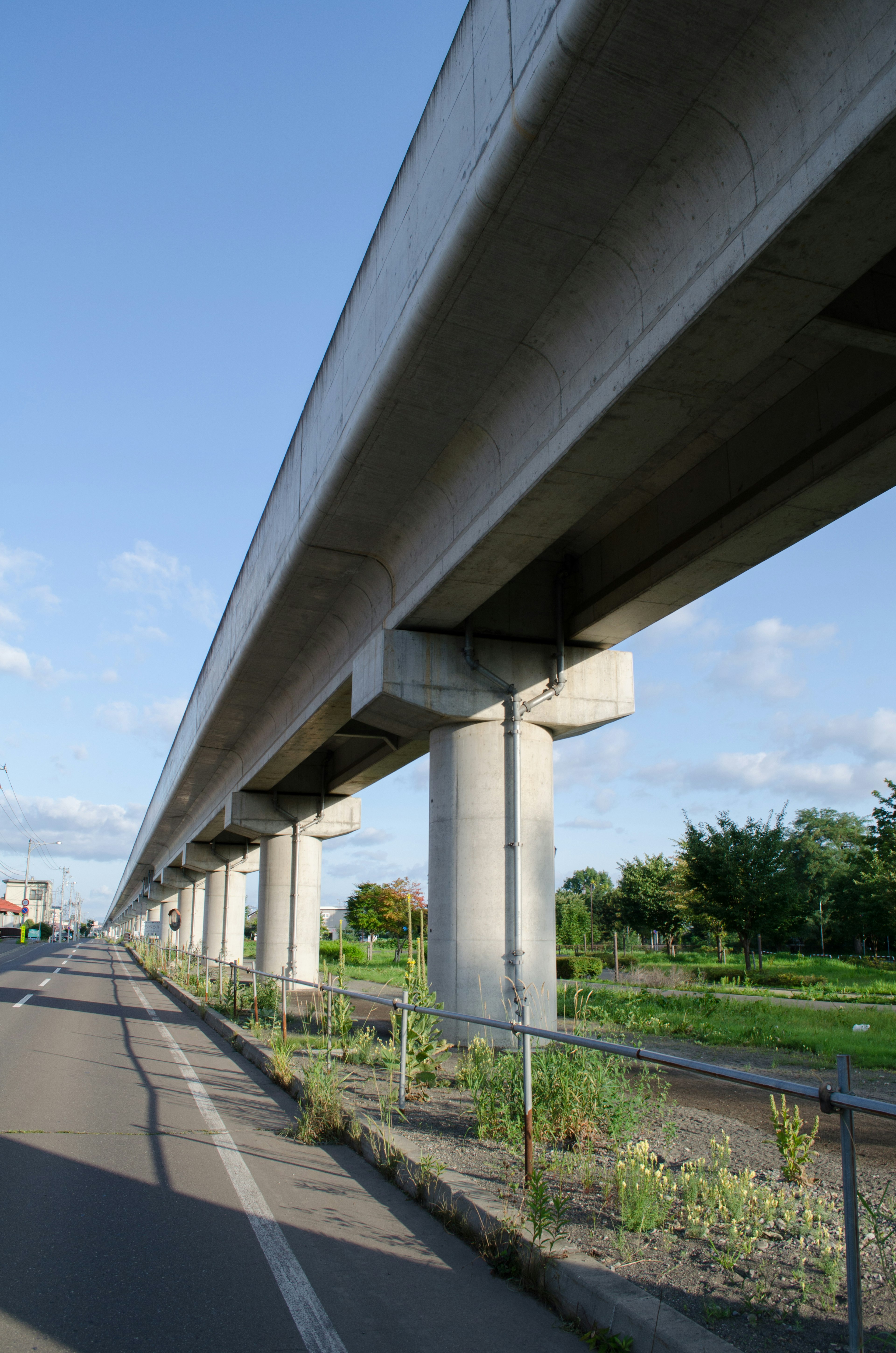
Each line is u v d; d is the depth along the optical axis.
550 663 15.08
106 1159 7.14
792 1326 3.78
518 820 14.02
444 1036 13.66
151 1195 6.17
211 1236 5.33
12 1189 6.32
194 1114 8.90
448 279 8.42
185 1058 13.04
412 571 13.77
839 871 59.12
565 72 6.31
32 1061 12.25
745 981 30.45
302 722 22.00
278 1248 5.13
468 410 10.56
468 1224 5.30
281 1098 9.95
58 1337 3.97
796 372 9.68
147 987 29.25
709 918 33.78
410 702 14.30
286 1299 4.42
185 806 44.66
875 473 9.51
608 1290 4.07
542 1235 4.78
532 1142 5.74
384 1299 4.43
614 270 7.94
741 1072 3.78
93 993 25.56
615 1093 6.80
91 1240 5.25
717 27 5.86
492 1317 4.24
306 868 30.97
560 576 15.13
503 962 13.68
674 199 7.08
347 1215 5.75
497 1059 9.49
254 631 18.81
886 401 8.71
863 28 5.36
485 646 14.77
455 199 8.29
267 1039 13.47
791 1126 5.91
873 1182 5.86
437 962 14.12
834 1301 4.03
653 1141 7.04
